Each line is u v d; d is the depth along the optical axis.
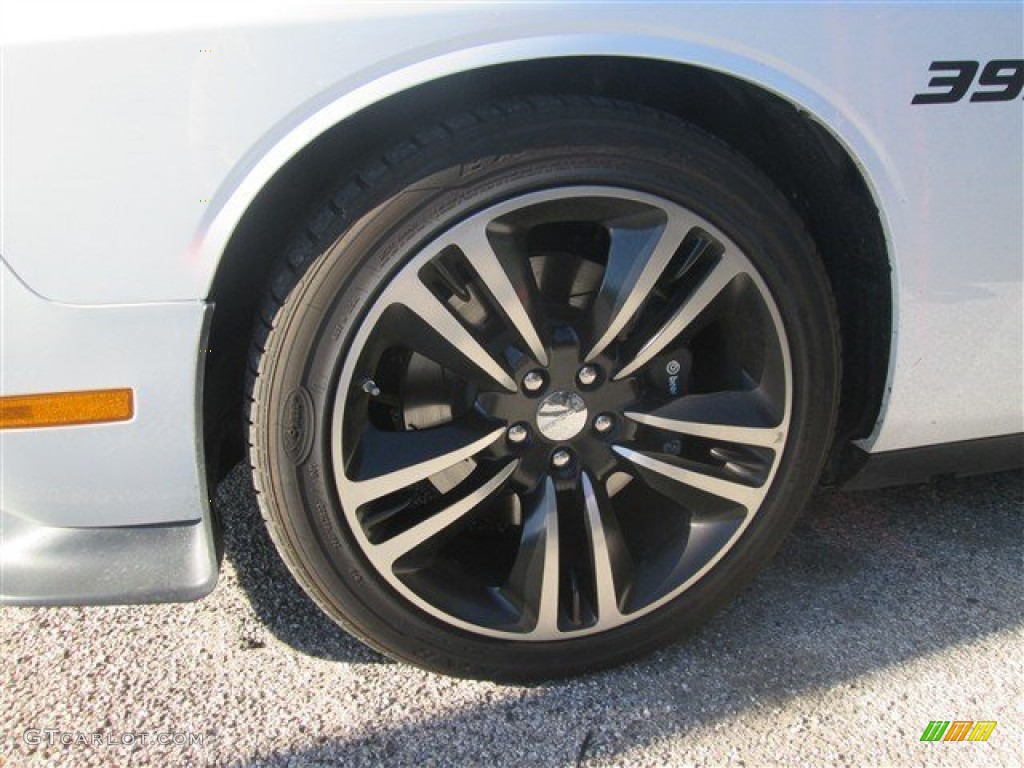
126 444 1.75
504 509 2.14
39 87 1.51
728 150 1.82
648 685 2.08
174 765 1.87
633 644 2.07
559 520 1.96
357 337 1.73
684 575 2.04
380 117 1.79
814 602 2.34
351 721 1.97
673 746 1.93
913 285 1.95
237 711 1.99
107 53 1.51
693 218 1.81
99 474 1.77
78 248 1.61
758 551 2.08
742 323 1.96
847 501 2.77
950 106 1.82
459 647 1.98
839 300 2.13
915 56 1.77
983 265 1.96
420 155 1.69
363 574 1.87
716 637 2.22
